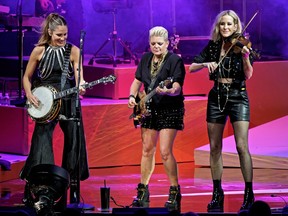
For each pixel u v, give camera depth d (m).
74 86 19.97
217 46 19.38
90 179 24.53
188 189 22.55
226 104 19.34
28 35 32.66
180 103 19.80
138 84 20.17
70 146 19.88
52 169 18.09
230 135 28.70
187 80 28.42
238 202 20.44
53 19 19.67
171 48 30.81
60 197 18.31
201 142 27.97
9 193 22.27
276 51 32.94
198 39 30.89
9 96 28.86
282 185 22.91
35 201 18.03
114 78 19.45
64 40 19.73
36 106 19.62
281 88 29.97
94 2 29.39
